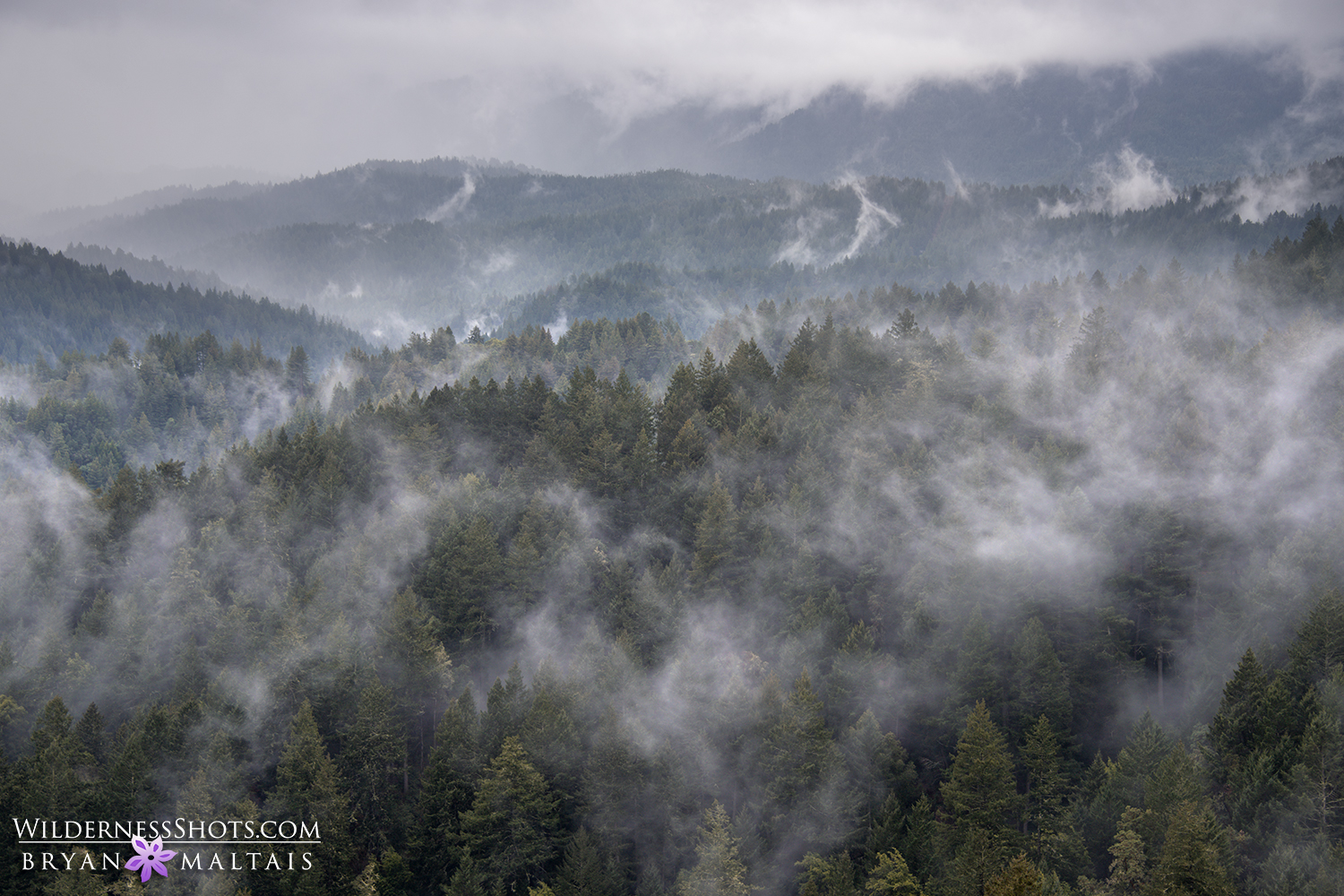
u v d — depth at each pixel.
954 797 56.81
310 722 62.38
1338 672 57.25
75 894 53.16
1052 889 49.03
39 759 61.41
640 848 62.38
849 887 53.44
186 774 62.69
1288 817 49.59
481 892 56.94
